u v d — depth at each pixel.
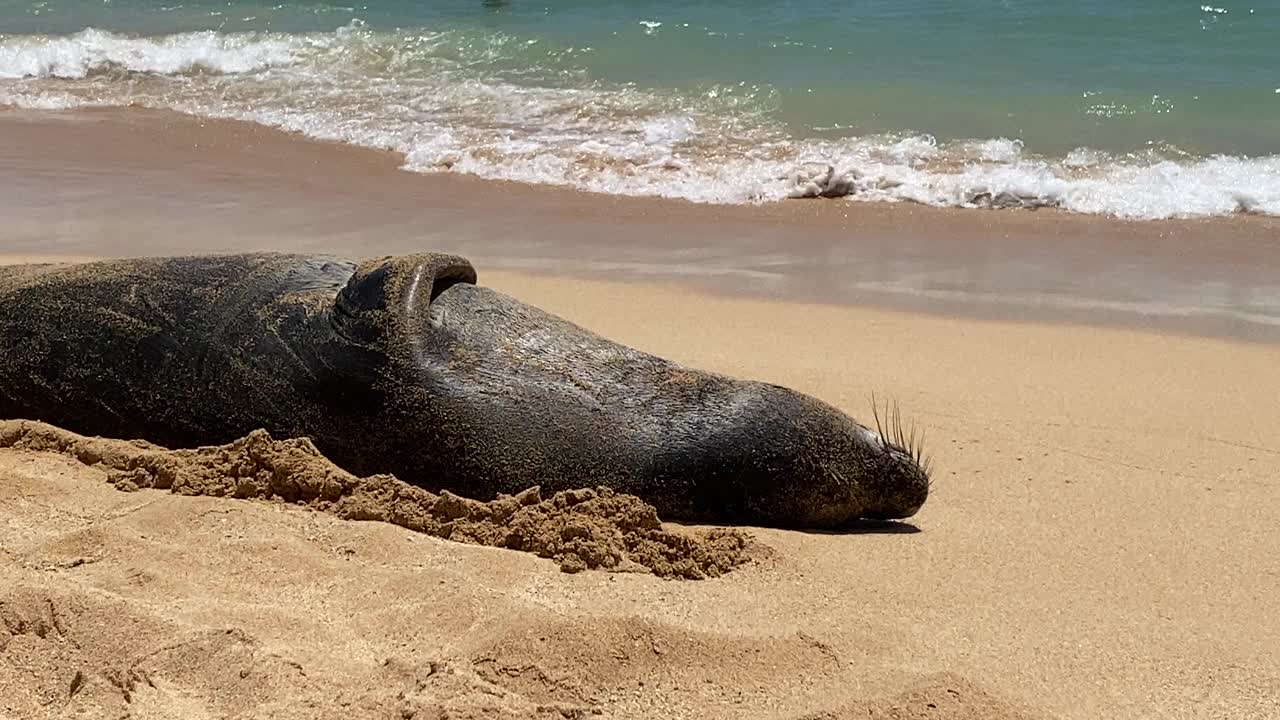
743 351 7.84
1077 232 10.42
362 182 11.89
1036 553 5.28
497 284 9.17
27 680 4.06
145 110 14.37
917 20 17.23
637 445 5.52
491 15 18.41
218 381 5.89
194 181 11.92
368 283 5.77
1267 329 8.29
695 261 9.76
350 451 5.67
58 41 16.73
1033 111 13.53
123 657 4.14
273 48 16.58
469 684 4.03
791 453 5.51
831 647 4.34
